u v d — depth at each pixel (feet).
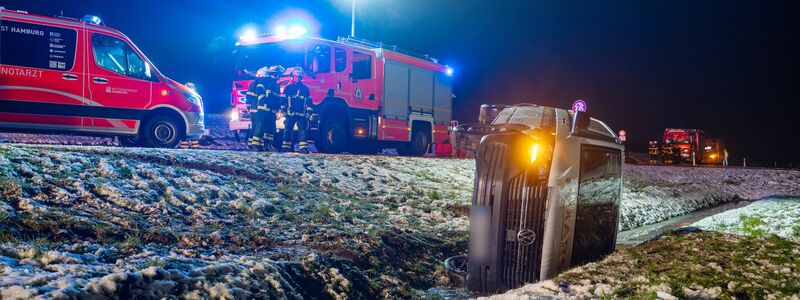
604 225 23.63
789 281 19.34
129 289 14.97
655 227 42.68
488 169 20.86
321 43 50.06
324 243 23.24
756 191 71.20
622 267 20.77
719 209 57.06
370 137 55.16
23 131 34.96
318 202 30.37
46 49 35.17
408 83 59.36
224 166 32.30
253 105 44.16
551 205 20.07
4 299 13.06
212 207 25.22
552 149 20.58
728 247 23.58
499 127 22.27
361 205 31.78
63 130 35.76
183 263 17.78
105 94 37.04
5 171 22.95
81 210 21.43
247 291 16.84
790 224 27.68
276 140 47.44
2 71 33.81
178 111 40.14
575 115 21.21
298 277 19.62
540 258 20.22
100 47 37.04
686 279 19.26
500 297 17.61
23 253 16.47
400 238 26.25
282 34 49.42
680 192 60.29
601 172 23.00
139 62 38.63
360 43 55.83
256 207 26.32
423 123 62.13
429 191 38.91
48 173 24.07
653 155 125.70
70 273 15.28
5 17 34.01
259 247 21.99
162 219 22.49
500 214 20.54
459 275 23.79
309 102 46.93
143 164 28.19
